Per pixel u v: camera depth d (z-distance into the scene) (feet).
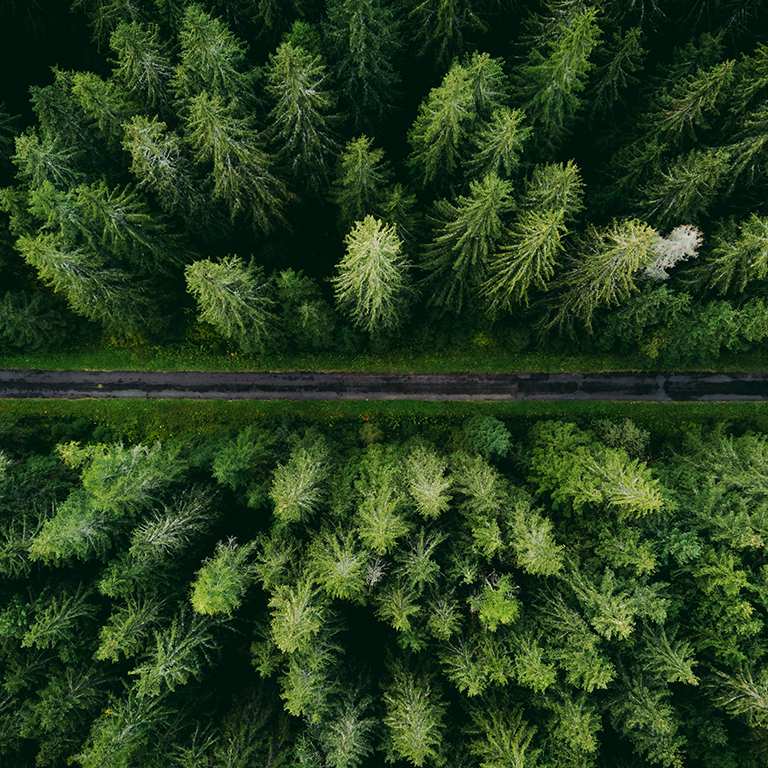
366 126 94.53
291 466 87.97
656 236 71.72
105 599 84.33
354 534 80.18
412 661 81.61
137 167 76.43
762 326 92.58
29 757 79.66
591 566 79.36
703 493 82.43
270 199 85.81
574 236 87.20
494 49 94.38
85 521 73.72
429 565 74.49
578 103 77.82
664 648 71.46
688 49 81.15
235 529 97.71
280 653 77.87
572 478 82.23
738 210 90.94
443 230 80.59
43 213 77.82
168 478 82.64
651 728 71.87
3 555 76.74
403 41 86.89
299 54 70.90
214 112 68.44
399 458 96.12
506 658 70.90
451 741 77.25
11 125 93.61
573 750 69.87
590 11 64.08
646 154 82.28
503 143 70.95
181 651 72.84
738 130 80.48
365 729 73.72
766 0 81.97
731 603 72.02
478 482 81.82
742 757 74.02
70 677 77.00
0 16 91.71
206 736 78.48
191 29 66.85
